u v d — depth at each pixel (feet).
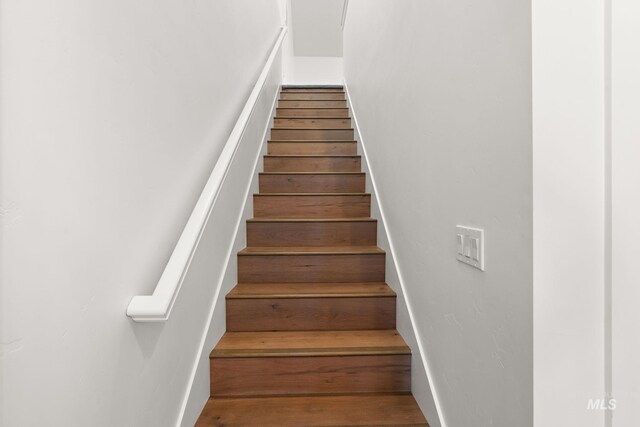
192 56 4.22
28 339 1.85
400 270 5.41
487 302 2.76
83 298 2.26
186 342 3.95
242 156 6.82
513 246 2.41
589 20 2.20
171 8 3.63
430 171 4.02
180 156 3.85
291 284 6.23
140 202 2.98
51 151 1.99
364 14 9.10
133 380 2.84
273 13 11.60
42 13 1.94
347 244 7.20
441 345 3.74
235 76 6.40
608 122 2.19
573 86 2.20
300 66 20.85
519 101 2.32
